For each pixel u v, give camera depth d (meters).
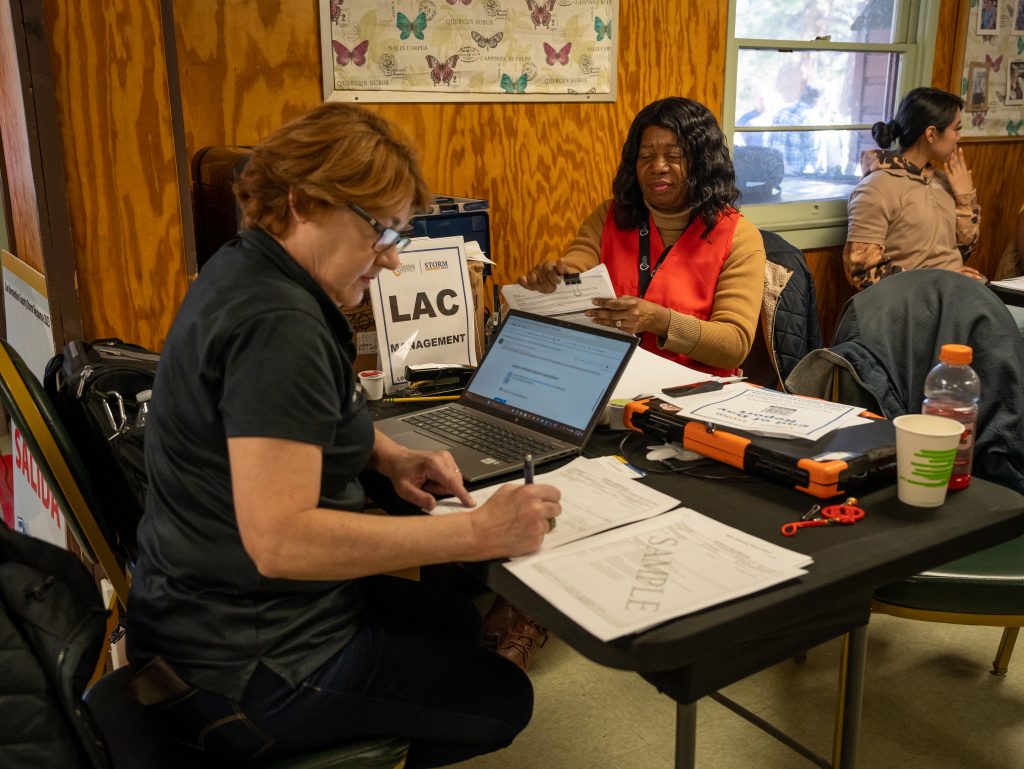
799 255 2.98
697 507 1.23
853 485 1.24
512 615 2.10
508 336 1.72
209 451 1.04
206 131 2.54
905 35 3.98
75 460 1.40
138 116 2.03
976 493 1.26
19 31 1.85
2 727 0.92
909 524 1.16
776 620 0.97
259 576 1.07
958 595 1.52
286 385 0.97
